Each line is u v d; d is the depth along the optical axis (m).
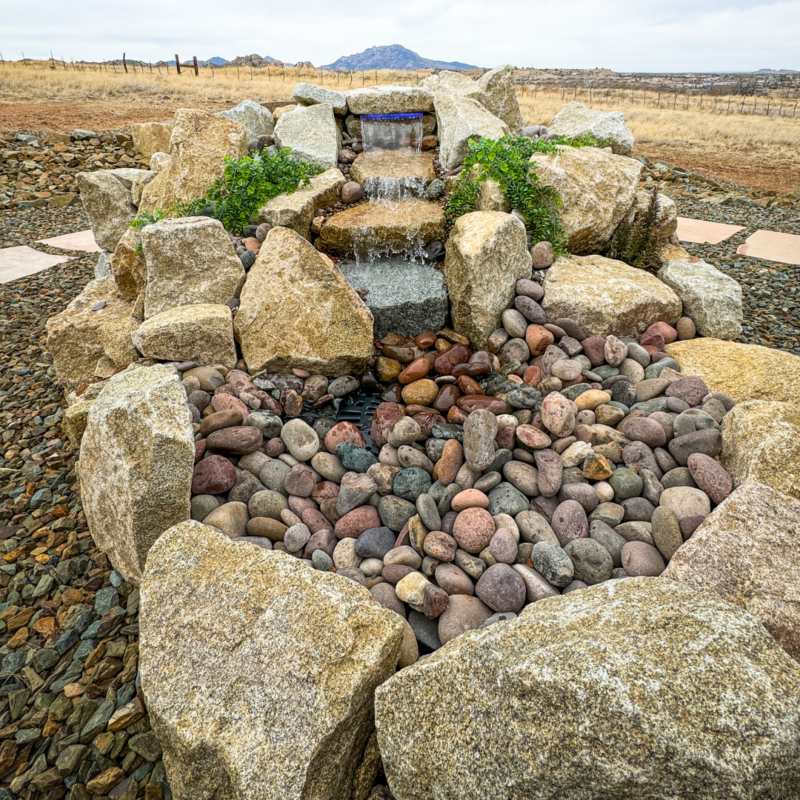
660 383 3.71
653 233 5.15
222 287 4.32
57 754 2.15
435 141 6.90
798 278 6.30
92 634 2.58
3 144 11.10
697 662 1.56
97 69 32.53
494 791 1.58
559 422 3.31
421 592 2.50
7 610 2.70
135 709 2.26
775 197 9.95
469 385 3.84
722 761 1.35
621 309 4.26
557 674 1.57
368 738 2.04
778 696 1.47
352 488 3.09
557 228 4.88
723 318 4.47
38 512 3.29
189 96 22.14
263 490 3.09
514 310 4.27
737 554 2.30
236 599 2.16
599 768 1.44
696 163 14.16
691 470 3.00
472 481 3.13
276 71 38.69
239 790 1.69
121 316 4.66
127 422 2.77
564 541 2.81
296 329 3.95
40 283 6.66
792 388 3.63
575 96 34.12
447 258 4.59
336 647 1.96
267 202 5.17
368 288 4.57
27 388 4.60
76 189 10.31
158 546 2.42
